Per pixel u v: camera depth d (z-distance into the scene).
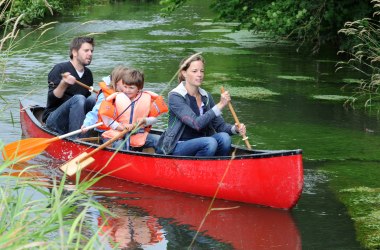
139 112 6.79
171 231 5.17
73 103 7.25
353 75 12.60
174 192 6.21
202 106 6.35
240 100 10.26
